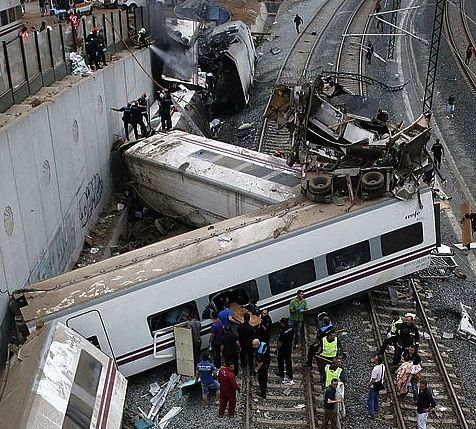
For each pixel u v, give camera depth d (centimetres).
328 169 1622
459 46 4097
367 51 3703
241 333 1338
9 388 1084
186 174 1917
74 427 1024
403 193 1538
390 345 1409
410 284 1711
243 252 1409
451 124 2875
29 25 2791
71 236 1761
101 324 1303
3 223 1255
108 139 2169
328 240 1487
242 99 3116
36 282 1459
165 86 2980
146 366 1374
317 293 1520
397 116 2984
